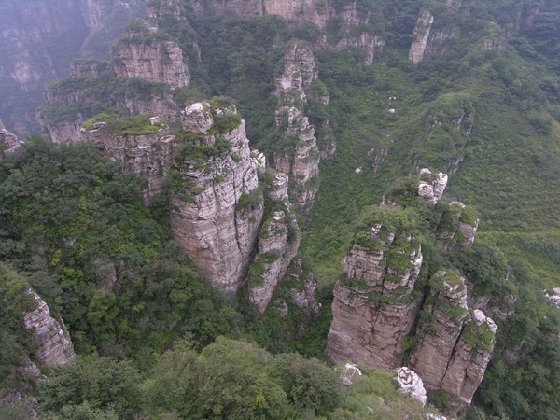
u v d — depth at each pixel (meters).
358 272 36.19
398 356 37.84
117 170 36.09
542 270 60.56
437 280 35.53
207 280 37.88
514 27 126.38
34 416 21.69
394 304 35.03
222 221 36.84
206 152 34.84
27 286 25.39
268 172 45.28
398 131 85.62
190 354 25.20
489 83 87.81
